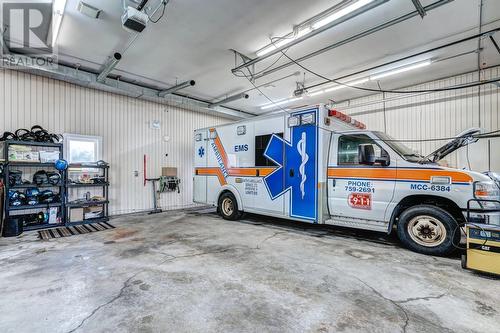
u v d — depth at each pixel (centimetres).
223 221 638
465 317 216
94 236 490
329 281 287
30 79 587
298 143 491
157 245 427
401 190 396
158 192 809
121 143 744
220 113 991
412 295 254
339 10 404
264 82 750
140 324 206
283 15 427
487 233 296
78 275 304
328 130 470
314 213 464
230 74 688
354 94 847
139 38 502
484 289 266
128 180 758
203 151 704
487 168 637
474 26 462
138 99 785
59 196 589
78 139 650
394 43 522
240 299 246
